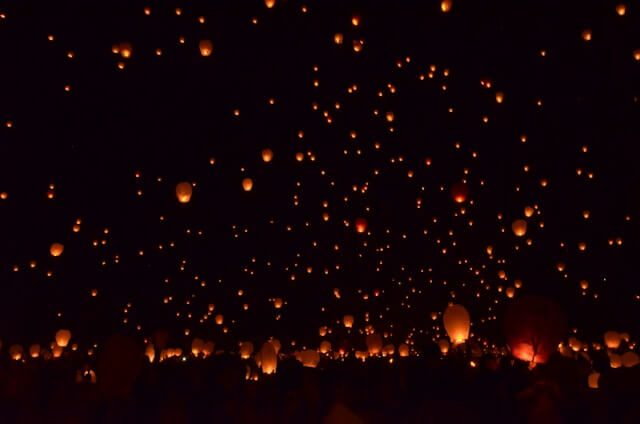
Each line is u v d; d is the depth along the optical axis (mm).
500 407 8422
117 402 8672
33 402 9508
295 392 8742
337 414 4215
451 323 10109
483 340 23688
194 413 8977
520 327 7957
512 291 15109
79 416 8578
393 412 8641
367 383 10531
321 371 11516
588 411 7398
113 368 8609
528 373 9328
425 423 8102
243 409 8898
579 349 13055
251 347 13344
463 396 9430
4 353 19172
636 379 8125
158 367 13352
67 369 12719
